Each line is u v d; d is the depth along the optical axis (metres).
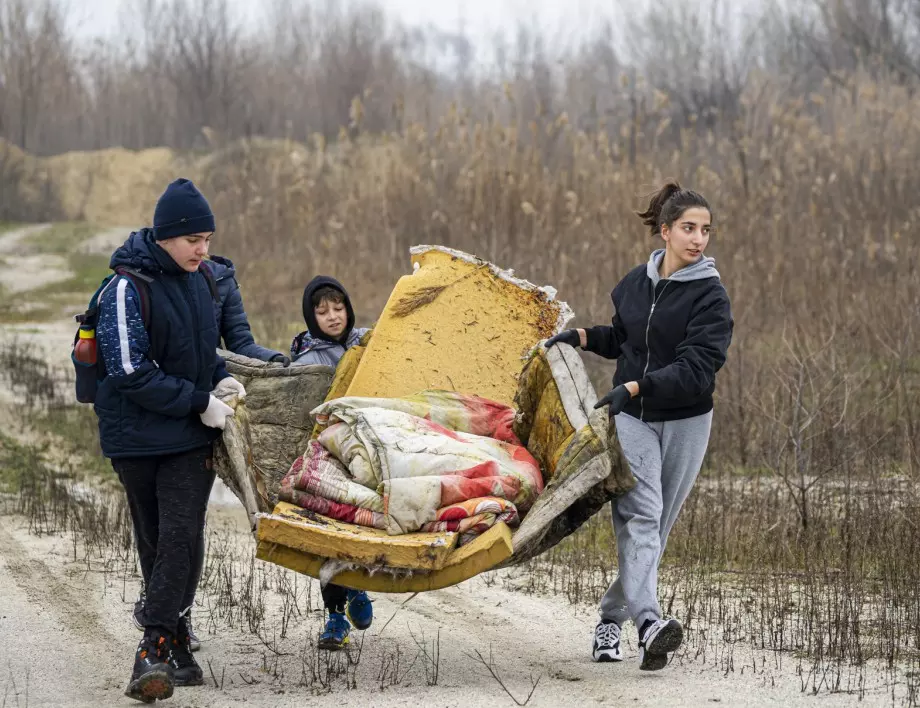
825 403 17.09
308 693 8.62
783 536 13.19
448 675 9.12
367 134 60.62
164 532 8.50
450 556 8.02
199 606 11.44
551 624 10.90
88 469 19.84
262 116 103.00
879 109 37.81
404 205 38.28
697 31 72.69
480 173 35.78
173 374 8.70
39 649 9.84
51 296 49.16
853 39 70.69
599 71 79.12
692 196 9.16
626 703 8.20
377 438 8.72
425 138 40.56
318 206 42.81
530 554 8.61
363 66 102.69
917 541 12.43
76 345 8.70
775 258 28.67
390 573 8.07
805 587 11.38
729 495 15.27
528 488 8.67
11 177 90.62
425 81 78.69
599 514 15.44
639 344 9.24
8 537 14.40
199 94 104.00
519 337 10.62
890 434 17.44
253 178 48.62
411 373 10.26
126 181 91.94
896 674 8.91
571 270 29.50
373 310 34.22
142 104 107.25
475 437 9.16
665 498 9.36
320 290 10.85
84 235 70.75
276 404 10.12
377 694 8.55
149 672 7.94
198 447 8.74
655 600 8.84
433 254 10.90
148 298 8.55
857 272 27.73
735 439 18.97
